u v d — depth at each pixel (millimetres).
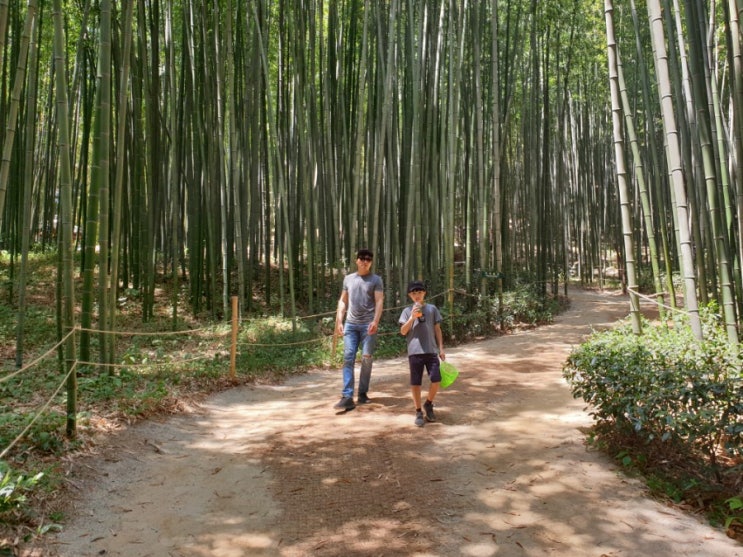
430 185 10414
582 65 15117
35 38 6797
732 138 6188
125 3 6234
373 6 9695
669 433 3029
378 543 2646
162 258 12477
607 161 19484
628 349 3746
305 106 10492
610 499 3031
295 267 11641
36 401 4566
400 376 6371
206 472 3543
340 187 10711
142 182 8656
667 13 6375
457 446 3889
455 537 2680
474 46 9703
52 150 14086
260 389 5852
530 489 3170
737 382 2971
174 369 5828
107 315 5555
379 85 9672
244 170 10828
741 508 2818
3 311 8594
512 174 15047
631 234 4570
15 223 10242
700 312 4773
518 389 5480
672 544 2578
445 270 10555
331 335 8547
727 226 5383
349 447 3920
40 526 2678
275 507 3047
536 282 12375
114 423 4125
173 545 2662
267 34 9289
